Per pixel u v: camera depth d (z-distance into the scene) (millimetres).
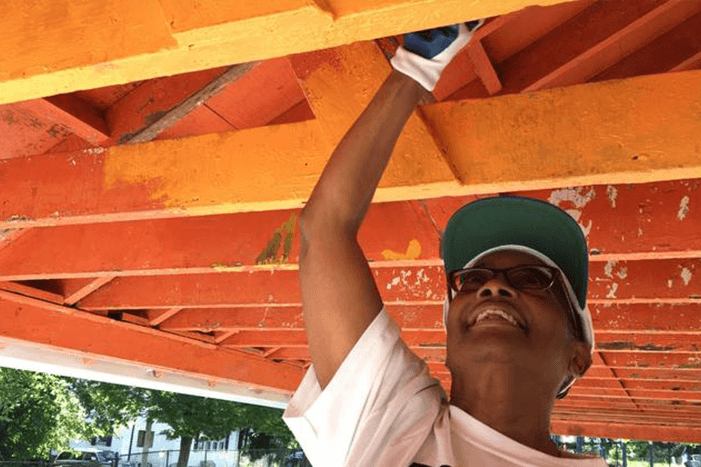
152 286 7273
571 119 3359
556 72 4996
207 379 10719
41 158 4484
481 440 1776
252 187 3848
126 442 45969
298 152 3807
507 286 1933
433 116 3508
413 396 1857
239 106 5359
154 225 5840
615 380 11094
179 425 26859
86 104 4926
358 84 3414
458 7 1916
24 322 7480
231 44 2141
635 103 3303
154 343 8938
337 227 1983
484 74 4973
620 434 16922
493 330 1893
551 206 2066
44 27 2498
